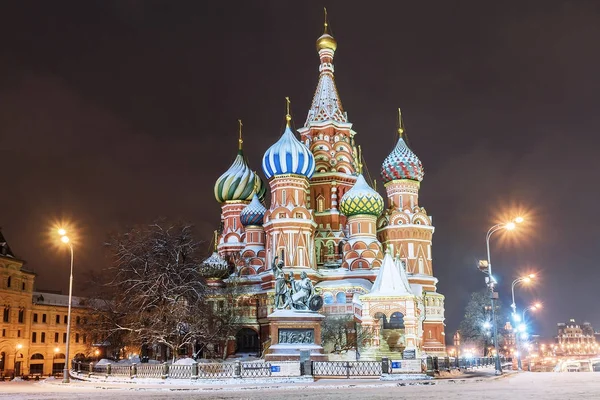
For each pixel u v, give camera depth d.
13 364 94.31
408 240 86.81
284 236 78.12
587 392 25.42
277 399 23.81
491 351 104.12
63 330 108.50
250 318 77.56
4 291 92.94
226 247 92.94
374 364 41.47
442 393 26.16
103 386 39.19
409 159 90.69
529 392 25.95
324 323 66.00
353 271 79.44
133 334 62.06
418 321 73.12
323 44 99.94
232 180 96.56
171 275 62.91
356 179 92.69
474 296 105.56
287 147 81.06
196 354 60.78
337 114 95.75
